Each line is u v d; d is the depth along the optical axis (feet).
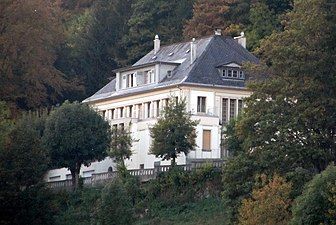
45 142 534.78
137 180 502.38
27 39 612.29
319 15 410.31
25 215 465.06
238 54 584.81
